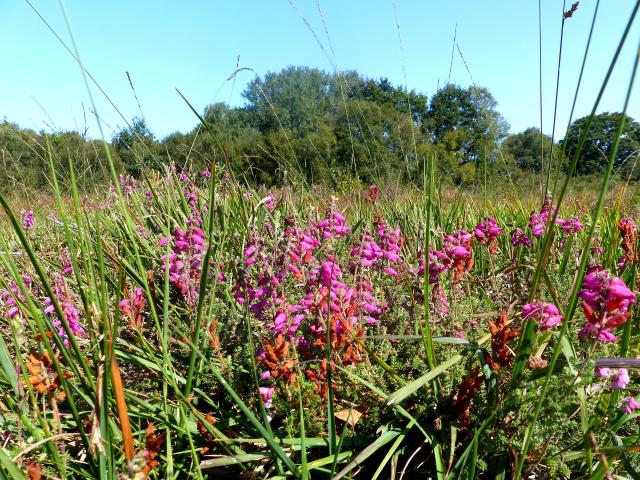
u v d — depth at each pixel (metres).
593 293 0.21
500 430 0.25
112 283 0.40
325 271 0.28
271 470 0.26
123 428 0.20
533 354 0.26
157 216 0.60
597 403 0.27
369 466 0.28
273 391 0.30
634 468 0.26
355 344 0.30
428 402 0.28
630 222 0.42
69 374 0.23
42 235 0.62
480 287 0.43
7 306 0.34
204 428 0.27
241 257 0.41
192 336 0.34
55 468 0.25
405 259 0.43
